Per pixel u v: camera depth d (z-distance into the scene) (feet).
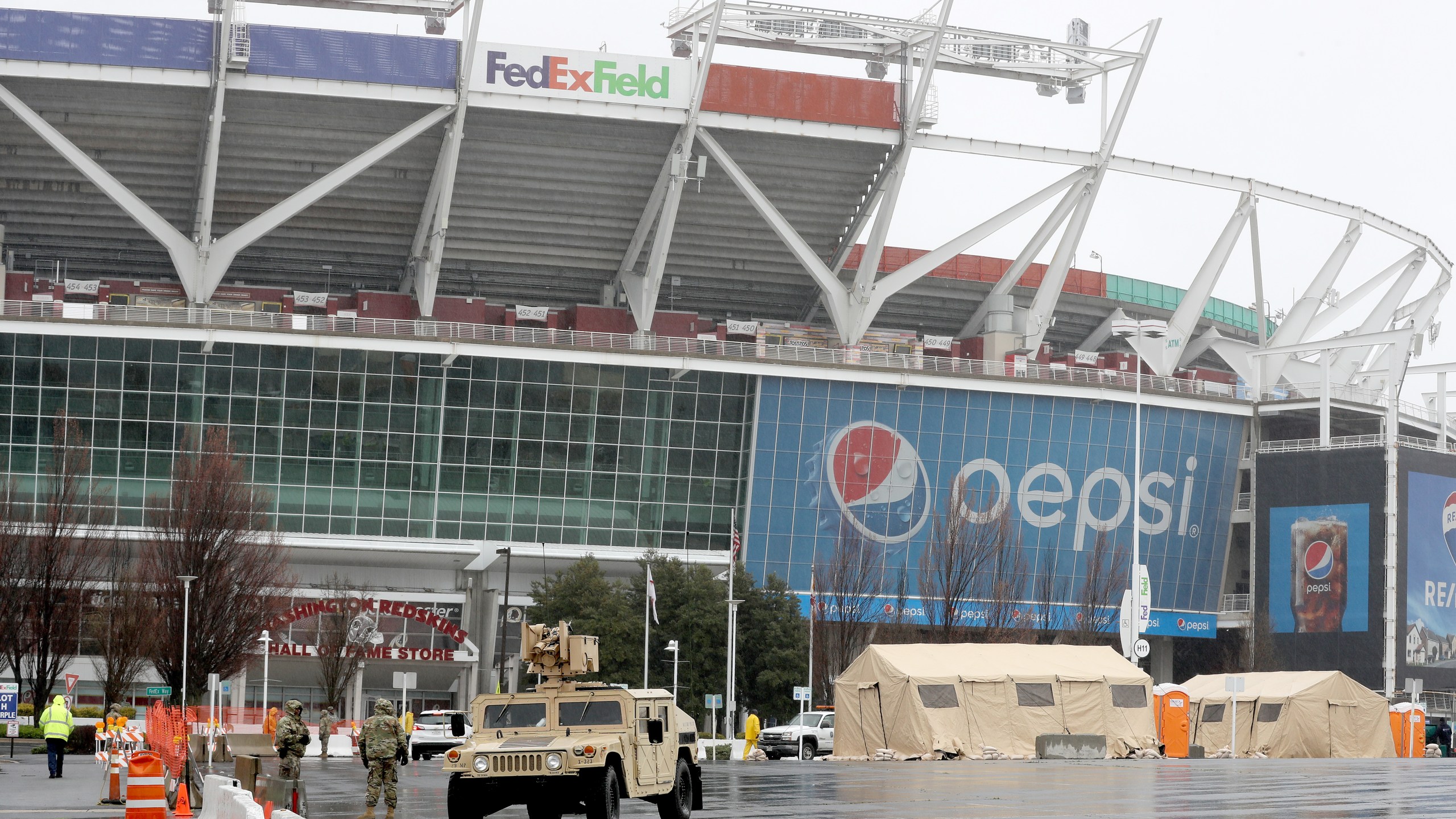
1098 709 611.88
